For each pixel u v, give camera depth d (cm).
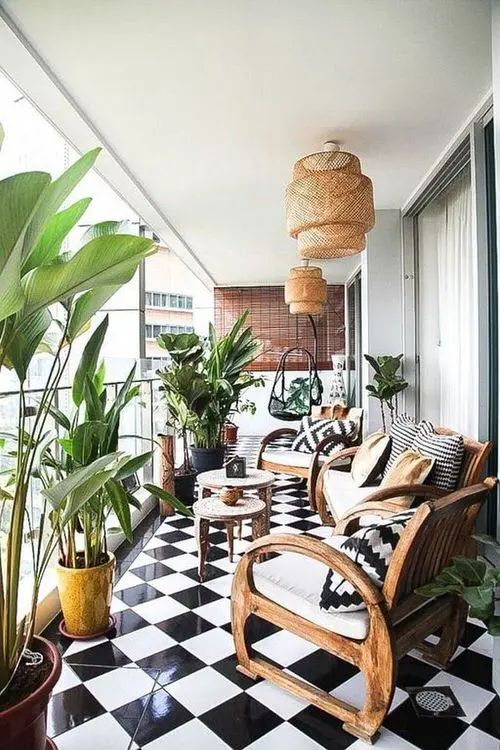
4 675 128
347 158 236
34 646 145
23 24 179
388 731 158
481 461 237
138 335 458
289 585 178
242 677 185
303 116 248
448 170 308
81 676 186
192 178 332
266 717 164
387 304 419
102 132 264
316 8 172
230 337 475
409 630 165
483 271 247
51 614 226
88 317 152
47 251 137
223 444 466
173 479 386
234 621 188
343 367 705
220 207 397
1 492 166
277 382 771
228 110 241
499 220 183
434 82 218
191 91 224
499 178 176
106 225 162
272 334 796
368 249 420
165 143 278
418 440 285
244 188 353
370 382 426
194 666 192
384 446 326
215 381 445
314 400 726
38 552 155
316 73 211
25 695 127
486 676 186
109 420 206
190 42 189
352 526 244
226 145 281
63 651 202
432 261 383
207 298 842
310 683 182
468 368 308
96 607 211
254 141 276
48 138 297
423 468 249
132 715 166
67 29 182
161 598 248
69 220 139
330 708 163
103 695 175
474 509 211
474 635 214
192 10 173
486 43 192
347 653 158
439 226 368
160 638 212
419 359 409
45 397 148
